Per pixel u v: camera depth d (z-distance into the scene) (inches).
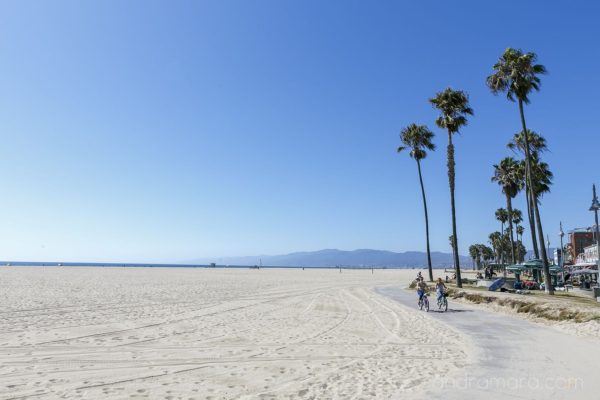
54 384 327.3
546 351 470.3
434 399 293.3
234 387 326.3
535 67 1135.0
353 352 466.9
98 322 650.2
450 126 1530.5
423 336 578.6
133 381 339.6
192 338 535.5
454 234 1493.6
